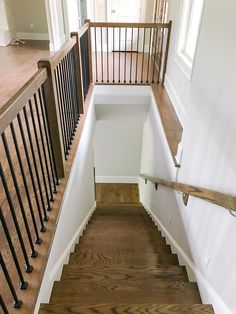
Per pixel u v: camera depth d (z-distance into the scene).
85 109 3.26
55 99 1.79
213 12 1.53
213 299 1.52
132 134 5.74
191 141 1.98
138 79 4.43
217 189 1.46
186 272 2.06
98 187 6.29
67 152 2.39
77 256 2.36
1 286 1.32
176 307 1.48
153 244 2.78
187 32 3.27
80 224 3.01
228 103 1.32
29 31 6.57
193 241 1.95
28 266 1.40
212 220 1.57
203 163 1.70
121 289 1.82
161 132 3.34
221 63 1.41
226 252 1.37
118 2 5.86
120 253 2.48
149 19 5.99
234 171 1.25
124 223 3.56
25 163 2.11
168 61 3.98
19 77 3.89
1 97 3.19
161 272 2.04
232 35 1.28
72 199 2.39
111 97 4.31
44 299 1.53
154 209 3.94
